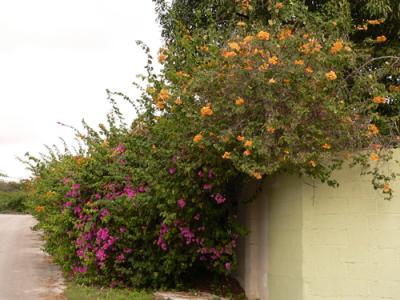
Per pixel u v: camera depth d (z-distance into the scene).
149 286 9.53
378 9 9.33
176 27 9.63
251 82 6.55
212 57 7.21
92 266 10.25
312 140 6.28
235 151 6.62
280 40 6.84
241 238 9.13
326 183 6.74
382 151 6.46
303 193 6.85
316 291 6.68
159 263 9.30
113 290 9.53
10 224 26.20
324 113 6.38
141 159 8.88
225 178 7.85
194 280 9.74
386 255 6.44
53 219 11.79
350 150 6.45
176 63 8.11
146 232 9.17
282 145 6.34
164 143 8.16
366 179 6.60
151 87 8.11
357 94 6.88
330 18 8.13
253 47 6.71
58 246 12.27
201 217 8.54
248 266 8.61
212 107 6.69
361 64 7.57
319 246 6.72
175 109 7.37
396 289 6.36
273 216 7.75
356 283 6.54
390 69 7.41
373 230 6.52
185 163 7.60
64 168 12.66
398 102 7.90
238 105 6.46
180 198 8.11
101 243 9.79
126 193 9.27
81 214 10.50
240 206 9.02
